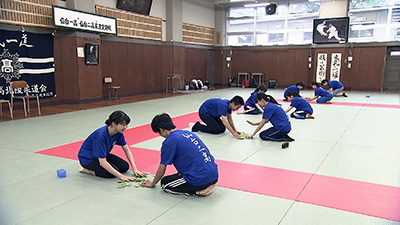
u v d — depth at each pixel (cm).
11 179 364
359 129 640
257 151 479
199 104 1048
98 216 275
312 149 491
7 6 841
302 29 1698
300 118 761
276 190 331
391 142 535
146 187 338
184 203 300
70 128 655
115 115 333
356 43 1555
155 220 267
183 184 307
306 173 383
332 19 1566
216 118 600
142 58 1356
